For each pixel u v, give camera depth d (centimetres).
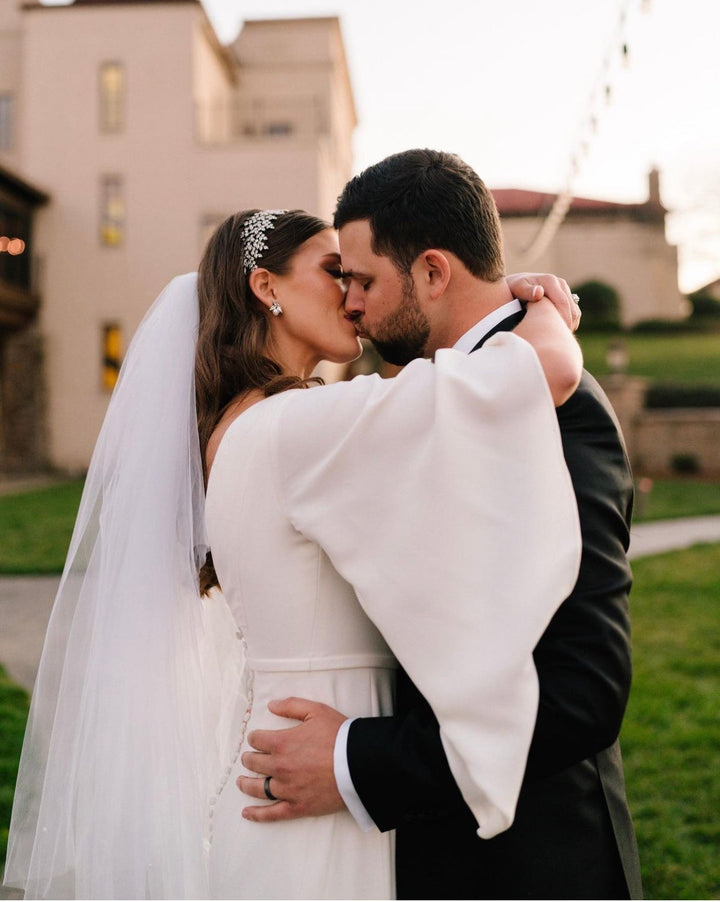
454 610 104
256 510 123
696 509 1356
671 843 293
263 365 142
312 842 116
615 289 2933
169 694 136
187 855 131
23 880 151
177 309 151
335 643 123
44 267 1914
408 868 116
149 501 141
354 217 133
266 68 2177
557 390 113
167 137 1867
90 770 136
